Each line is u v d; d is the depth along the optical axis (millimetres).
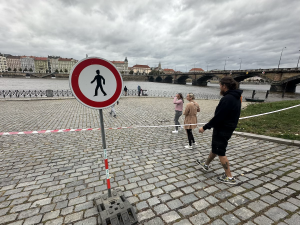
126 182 3045
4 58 153000
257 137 5277
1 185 2961
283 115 8086
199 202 2496
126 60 184000
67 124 7668
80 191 2803
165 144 5066
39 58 165875
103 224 1980
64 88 37531
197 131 6520
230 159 3902
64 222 2160
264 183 2914
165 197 2619
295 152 4164
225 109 2586
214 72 64625
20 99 16125
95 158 4082
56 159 4027
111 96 2143
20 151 4496
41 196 2674
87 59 1937
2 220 2186
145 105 14602
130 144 5066
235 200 2520
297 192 2635
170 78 104625
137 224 2104
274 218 2158
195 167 3582
